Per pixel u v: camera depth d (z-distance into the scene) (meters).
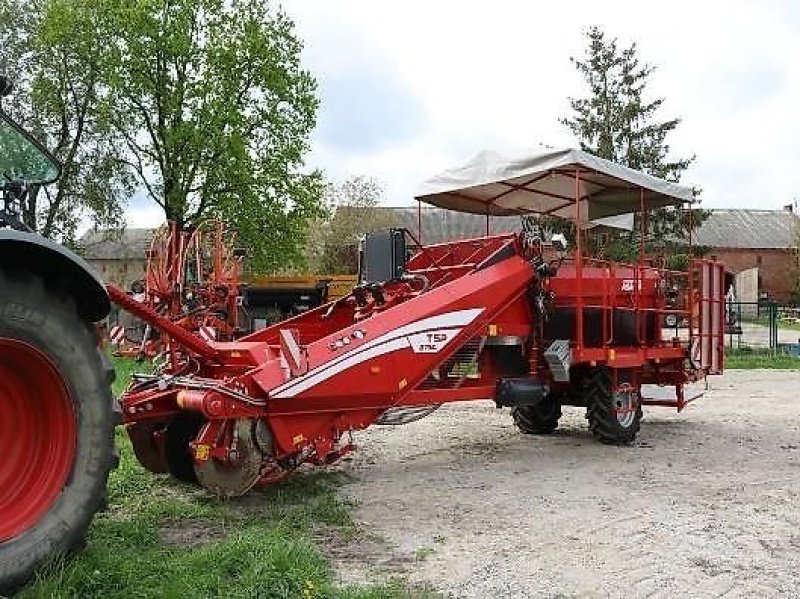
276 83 26.95
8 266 3.69
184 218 26.73
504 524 5.60
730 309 24.03
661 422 10.38
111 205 29.05
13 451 3.82
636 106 27.03
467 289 7.35
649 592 4.27
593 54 27.66
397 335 6.56
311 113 27.88
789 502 6.19
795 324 37.28
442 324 6.97
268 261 27.45
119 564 4.12
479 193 9.60
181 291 12.84
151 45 26.20
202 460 5.43
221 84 26.75
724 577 4.50
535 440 8.99
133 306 5.69
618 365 8.42
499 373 8.11
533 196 9.80
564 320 8.50
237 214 26.48
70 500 3.83
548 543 5.15
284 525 5.36
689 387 14.59
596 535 5.32
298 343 6.09
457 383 7.62
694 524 5.56
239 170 26.16
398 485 6.76
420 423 10.20
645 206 10.07
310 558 4.48
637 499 6.30
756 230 69.31
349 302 7.40
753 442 8.88
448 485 6.77
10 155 4.46
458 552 4.96
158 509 5.62
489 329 7.66
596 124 27.20
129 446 7.67
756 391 14.17
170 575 4.14
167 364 6.83
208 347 6.08
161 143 27.08
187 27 26.55
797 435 9.34
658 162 26.88
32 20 29.14
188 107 26.70
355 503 6.13
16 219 4.39
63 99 28.42
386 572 4.59
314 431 6.08
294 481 6.66
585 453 8.22
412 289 7.47
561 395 9.19
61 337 3.84
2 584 3.56
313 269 42.22
